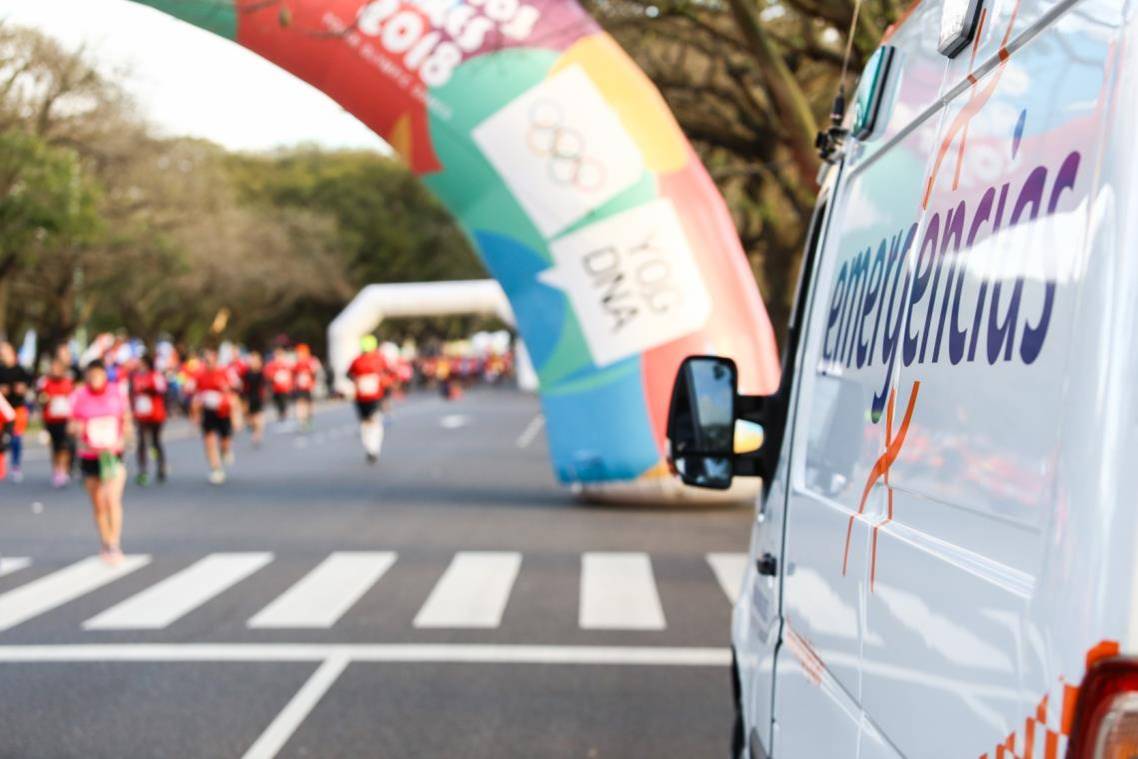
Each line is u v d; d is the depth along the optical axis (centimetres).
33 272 5312
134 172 4972
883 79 342
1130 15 192
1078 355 189
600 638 974
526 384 8331
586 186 1728
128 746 703
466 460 2708
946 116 274
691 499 1816
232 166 8300
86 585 1207
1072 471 186
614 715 765
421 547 1447
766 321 1794
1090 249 190
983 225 237
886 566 263
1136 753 174
